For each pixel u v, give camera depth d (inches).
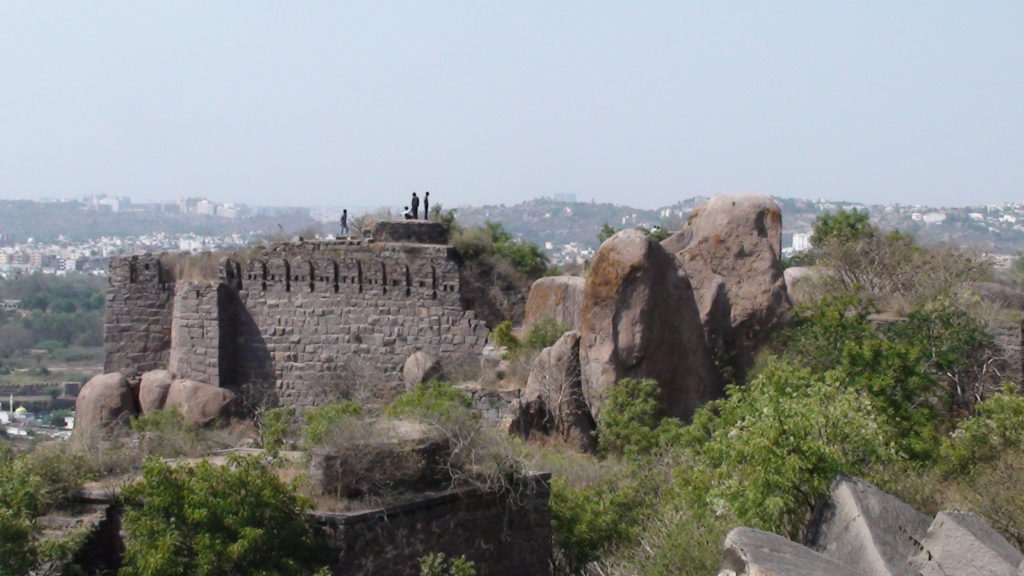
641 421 1052.5
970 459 772.0
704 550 643.5
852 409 692.1
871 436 673.6
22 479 651.5
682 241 1261.1
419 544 649.6
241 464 637.3
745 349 1183.6
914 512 562.9
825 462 628.1
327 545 613.9
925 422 879.7
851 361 941.2
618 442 1042.1
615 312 1108.5
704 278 1205.7
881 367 930.7
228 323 1508.4
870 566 520.7
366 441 657.0
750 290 1198.3
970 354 1090.7
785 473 622.2
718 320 1183.6
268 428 1000.2
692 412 1116.5
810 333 1077.8
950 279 1289.4
